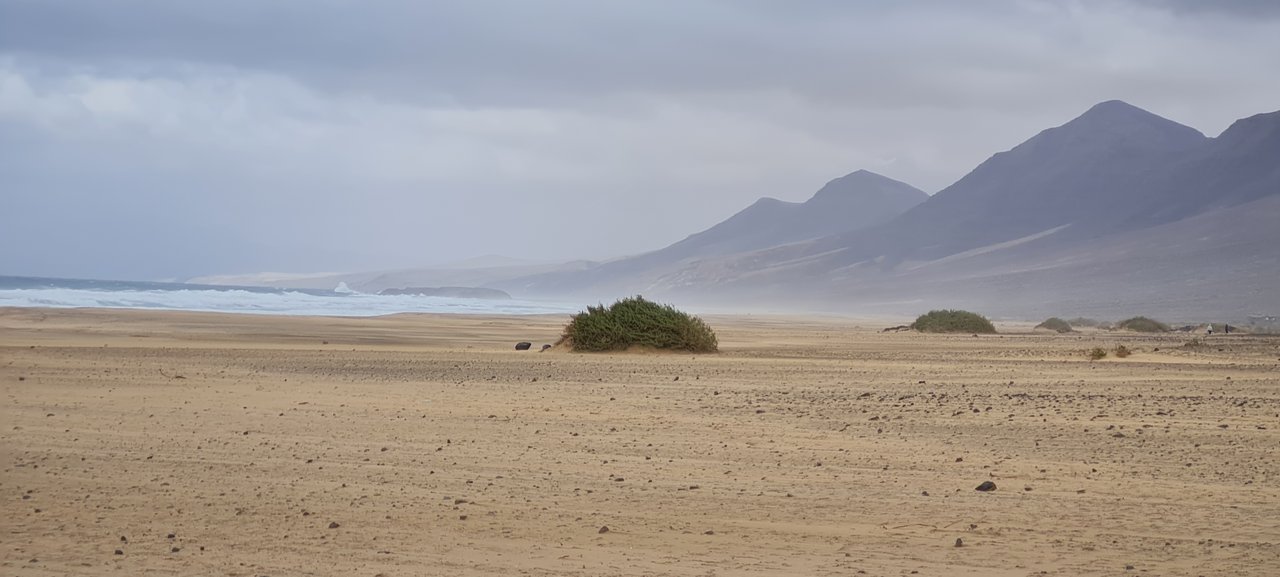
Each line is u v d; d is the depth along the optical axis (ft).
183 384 88.84
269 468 50.44
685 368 111.75
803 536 37.40
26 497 43.55
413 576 32.30
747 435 61.57
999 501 42.93
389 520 39.81
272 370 104.37
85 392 81.56
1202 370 110.32
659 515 40.73
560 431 63.21
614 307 143.84
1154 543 35.99
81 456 53.36
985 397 81.46
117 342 140.97
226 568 33.14
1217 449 55.06
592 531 38.19
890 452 55.26
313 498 43.68
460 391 85.87
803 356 135.74
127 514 40.65
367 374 101.40
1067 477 47.93
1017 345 170.30
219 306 333.21
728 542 36.58
